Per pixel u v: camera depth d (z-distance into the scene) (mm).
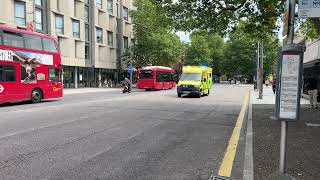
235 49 89438
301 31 23734
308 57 27406
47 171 6773
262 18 17750
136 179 6398
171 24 18781
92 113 16812
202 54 93438
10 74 21016
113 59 62344
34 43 22844
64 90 44812
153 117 15766
